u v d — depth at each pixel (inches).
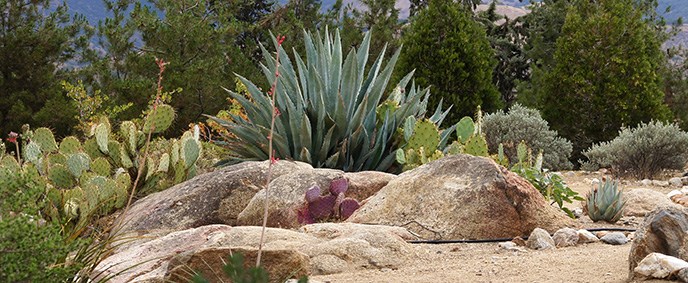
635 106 616.1
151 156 410.9
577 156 631.8
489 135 562.9
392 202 270.8
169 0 1020.5
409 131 390.9
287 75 422.9
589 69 625.6
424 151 370.3
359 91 430.0
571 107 631.2
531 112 584.4
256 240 225.3
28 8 888.9
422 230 258.7
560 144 571.5
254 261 185.0
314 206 293.4
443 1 639.1
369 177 318.3
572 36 641.0
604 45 628.1
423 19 639.1
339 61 422.6
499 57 1168.8
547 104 643.5
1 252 134.6
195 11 1024.2
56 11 903.1
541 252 233.8
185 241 231.9
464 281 193.3
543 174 351.6
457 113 620.1
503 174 267.0
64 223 191.0
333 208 294.2
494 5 1246.9
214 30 951.0
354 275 205.8
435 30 631.8
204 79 804.0
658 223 187.8
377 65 432.1
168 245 230.4
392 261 217.0
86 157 360.2
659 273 177.6
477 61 628.4
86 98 704.4
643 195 337.1
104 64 870.4
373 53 963.3
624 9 646.5
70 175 357.1
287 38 994.7
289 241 225.5
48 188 319.0
